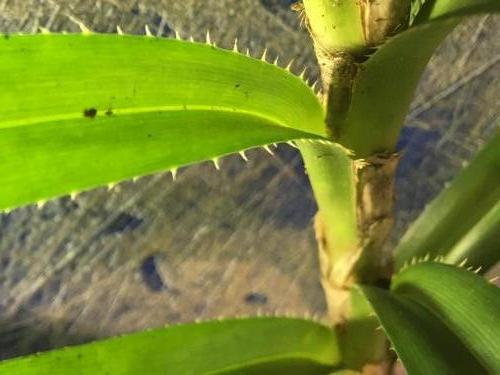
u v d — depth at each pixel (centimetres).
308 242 25
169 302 25
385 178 15
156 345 16
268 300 26
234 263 25
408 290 15
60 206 23
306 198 24
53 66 11
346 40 13
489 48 23
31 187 10
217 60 13
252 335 17
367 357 18
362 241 16
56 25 20
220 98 12
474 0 12
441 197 19
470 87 23
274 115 13
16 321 24
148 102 12
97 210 23
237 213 24
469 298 13
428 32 12
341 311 17
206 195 24
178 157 11
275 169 24
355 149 14
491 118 24
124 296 25
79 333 25
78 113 11
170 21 21
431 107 24
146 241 24
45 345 25
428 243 18
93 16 20
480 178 18
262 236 25
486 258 18
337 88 13
